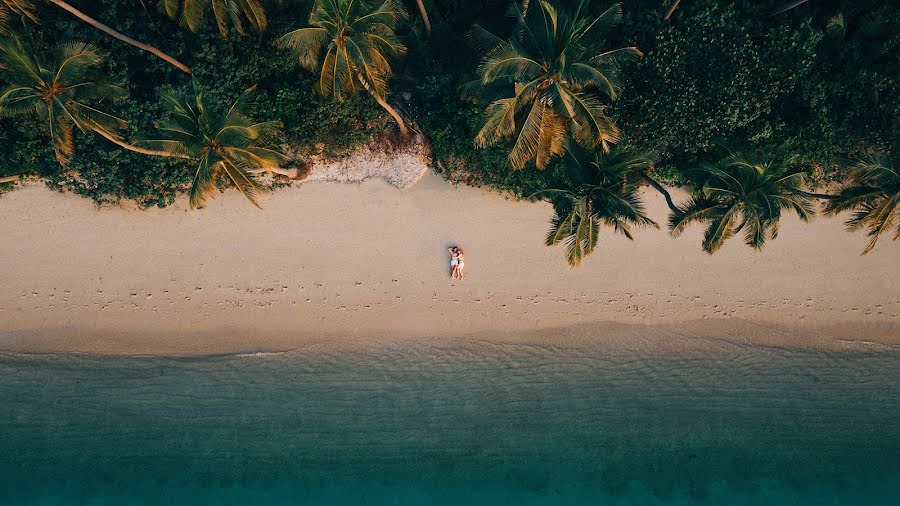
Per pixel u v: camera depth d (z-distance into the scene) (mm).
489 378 24844
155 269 24562
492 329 25016
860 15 22594
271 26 22781
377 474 24516
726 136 22672
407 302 24938
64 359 24422
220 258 24656
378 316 24891
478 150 23625
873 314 25094
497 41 19703
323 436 24547
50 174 23688
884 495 24875
